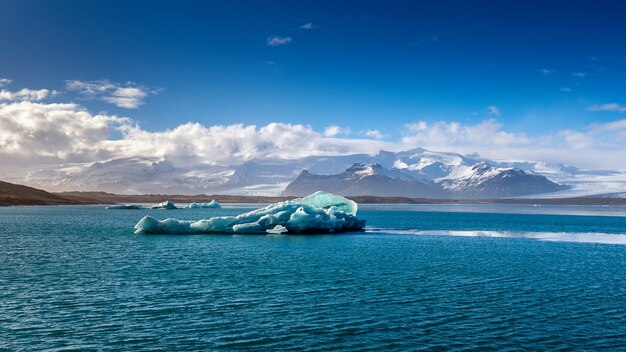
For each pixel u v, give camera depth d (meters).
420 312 27.81
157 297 30.95
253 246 60.50
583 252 58.97
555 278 39.19
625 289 34.94
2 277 37.84
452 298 31.34
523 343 23.00
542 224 131.50
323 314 27.22
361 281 36.81
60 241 65.94
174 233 78.06
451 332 24.39
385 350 21.89
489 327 25.25
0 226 96.00
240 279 37.28
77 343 22.44
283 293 32.31
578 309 28.95
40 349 21.69
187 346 22.16
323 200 94.44
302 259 48.72
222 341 22.80
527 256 53.97
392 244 65.62
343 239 71.81
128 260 47.31
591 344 22.97
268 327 24.83
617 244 70.50
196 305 28.97
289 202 85.44
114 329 24.39
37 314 26.92
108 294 31.80
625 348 22.50
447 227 111.75
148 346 22.12
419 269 42.91
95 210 199.38
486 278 38.81
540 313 27.95
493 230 102.06
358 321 25.95
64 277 37.91
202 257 49.81
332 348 22.06
